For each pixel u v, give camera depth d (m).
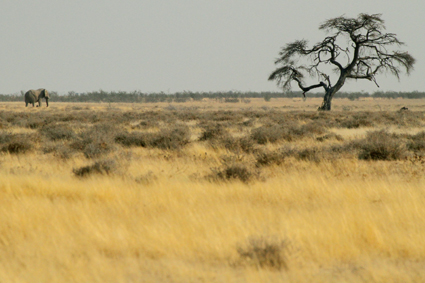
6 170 43.31
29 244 21.00
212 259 19.98
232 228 23.25
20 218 24.39
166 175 42.03
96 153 55.00
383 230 23.86
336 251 20.41
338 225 23.77
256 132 78.69
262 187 35.50
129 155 53.97
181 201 30.62
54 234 22.41
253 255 19.30
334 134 86.50
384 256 20.69
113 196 31.62
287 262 19.05
